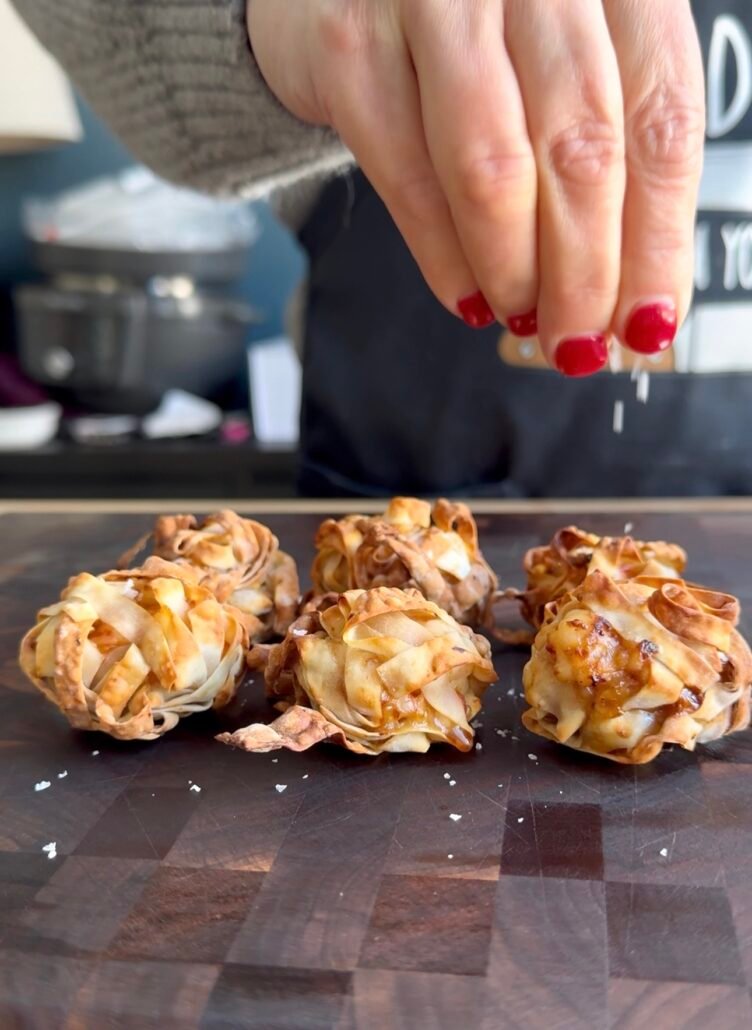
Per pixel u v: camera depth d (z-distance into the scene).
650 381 0.67
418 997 0.30
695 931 0.31
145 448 0.93
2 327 1.16
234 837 0.35
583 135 0.34
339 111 0.37
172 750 0.39
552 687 0.38
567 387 0.67
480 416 0.68
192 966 0.31
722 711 0.38
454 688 0.39
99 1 0.52
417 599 0.40
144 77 0.53
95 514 0.60
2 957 0.31
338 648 0.39
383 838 0.35
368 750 0.38
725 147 0.65
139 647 0.39
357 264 0.68
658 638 0.37
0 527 0.58
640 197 0.35
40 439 0.96
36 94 0.95
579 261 0.35
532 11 0.34
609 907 0.32
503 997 0.30
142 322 0.96
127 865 0.34
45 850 0.35
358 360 0.69
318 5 0.37
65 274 0.99
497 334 0.67
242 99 0.48
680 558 0.45
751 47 0.64
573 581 0.44
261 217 1.14
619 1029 0.29
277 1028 0.29
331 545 0.46
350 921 0.32
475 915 0.32
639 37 0.34
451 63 0.34
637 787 0.37
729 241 0.65
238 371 1.08
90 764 0.39
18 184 1.14
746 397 0.67
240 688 0.43
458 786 0.37
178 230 1.00
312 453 0.72
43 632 0.39
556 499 0.68
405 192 0.37
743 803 0.36
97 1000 0.30
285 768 0.38
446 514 0.46
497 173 0.34
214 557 0.44
